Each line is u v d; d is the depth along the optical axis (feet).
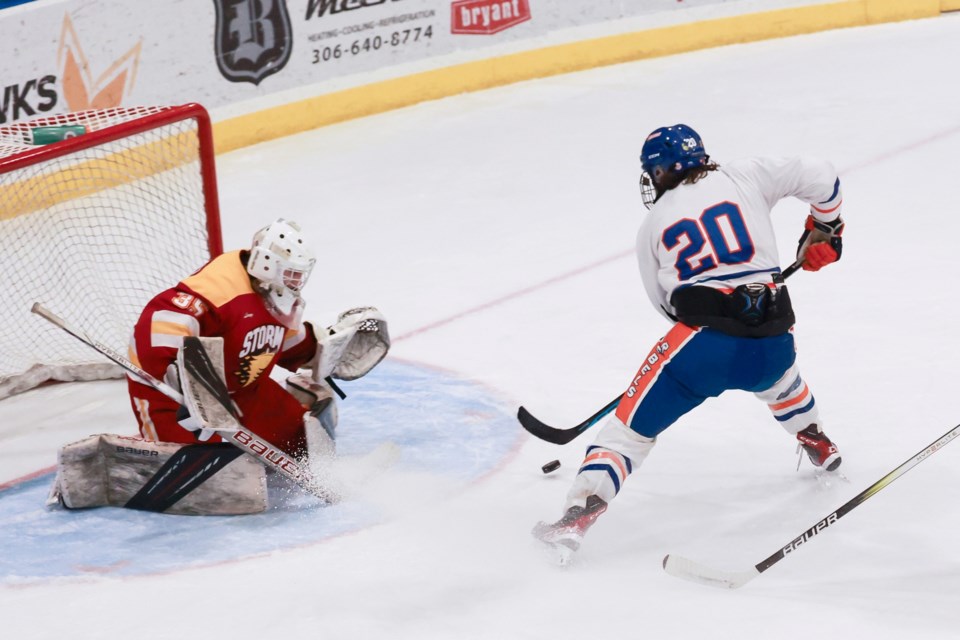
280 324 49.32
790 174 43.88
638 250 44.62
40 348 66.28
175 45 108.88
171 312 46.44
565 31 135.44
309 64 119.65
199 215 68.13
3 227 70.85
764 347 42.42
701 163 43.52
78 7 101.04
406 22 125.49
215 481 47.26
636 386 43.24
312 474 48.55
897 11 145.18
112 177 71.92
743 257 42.42
